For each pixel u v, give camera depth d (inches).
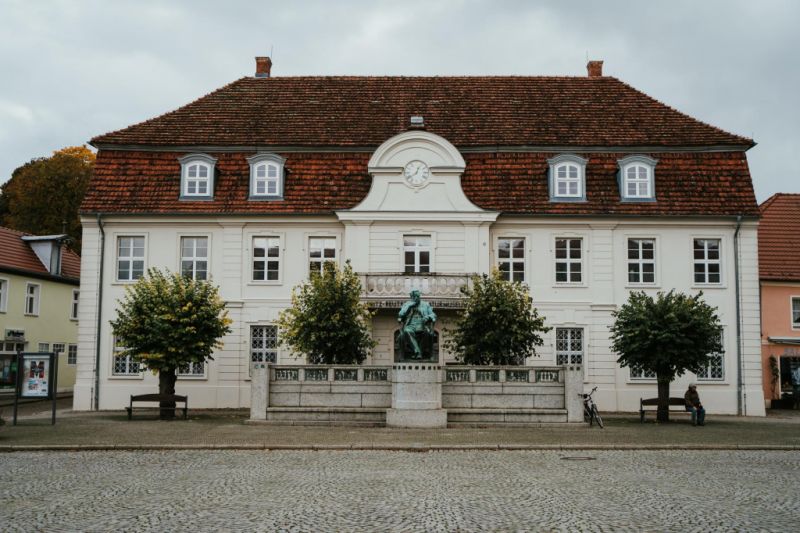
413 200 1369.3
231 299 1379.2
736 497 518.3
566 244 1390.3
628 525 432.5
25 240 1937.7
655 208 1366.9
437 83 1590.8
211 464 671.8
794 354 1549.0
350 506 484.1
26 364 1006.4
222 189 1392.7
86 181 2512.3
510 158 1411.2
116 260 1385.3
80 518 449.1
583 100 1537.9
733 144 1402.6
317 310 1152.8
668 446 791.7
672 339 1113.4
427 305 1019.9
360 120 1491.1
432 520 443.8
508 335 1147.9
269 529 421.4
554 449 784.3
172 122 1470.2
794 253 1587.1
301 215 1370.6
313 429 946.7
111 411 1323.8
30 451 760.3
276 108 1517.0
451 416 981.8
